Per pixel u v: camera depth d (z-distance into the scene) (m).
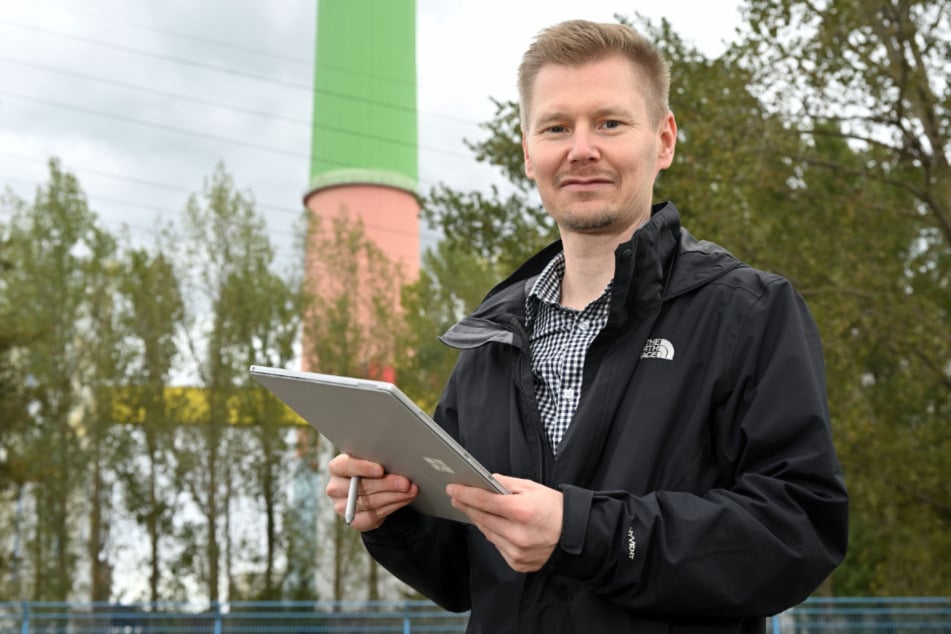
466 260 25.38
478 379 2.12
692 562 1.62
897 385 12.16
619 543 1.64
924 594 15.23
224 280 24.56
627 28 2.08
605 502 1.66
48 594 22.56
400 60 46.44
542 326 2.08
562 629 1.79
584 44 2.04
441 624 16.89
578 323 2.01
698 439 1.80
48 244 24.34
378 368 24.55
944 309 12.32
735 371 1.81
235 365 24.11
